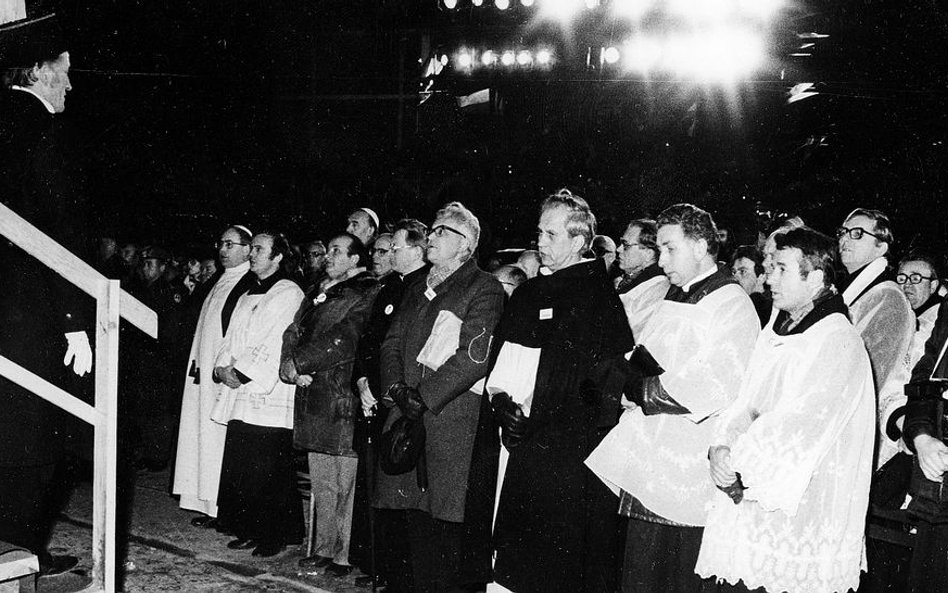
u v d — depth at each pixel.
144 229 14.85
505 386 4.16
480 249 11.30
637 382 3.75
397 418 4.54
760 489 3.18
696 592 3.73
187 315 7.35
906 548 4.21
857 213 4.43
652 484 3.74
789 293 3.38
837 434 3.25
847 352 3.26
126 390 7.77
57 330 3.90
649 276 4.82
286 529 5.67
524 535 4.09
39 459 3.81
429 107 15.15
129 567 5.38
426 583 4.45
